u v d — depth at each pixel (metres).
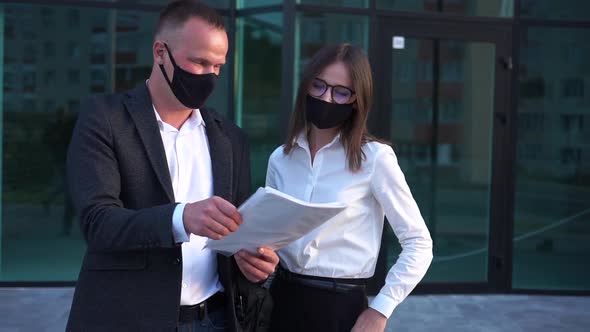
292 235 1.89
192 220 1.70
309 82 2.21
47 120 5.72
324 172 2.22
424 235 2.18
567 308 5.54
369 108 2.20
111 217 1.76
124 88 5.76
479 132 5.82
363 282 2.22
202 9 1.91
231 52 5.66
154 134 1.93
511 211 5.88
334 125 2.19
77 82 5.72
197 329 2.02
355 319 2.19
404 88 5.66
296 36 5.46
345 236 2.17
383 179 2.17
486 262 5.89
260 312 2.12
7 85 5.68
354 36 5.54
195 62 1.88
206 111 2.11
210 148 2.08
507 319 5.16
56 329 4.64
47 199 5.75
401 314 5.21
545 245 5.95
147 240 1.74
